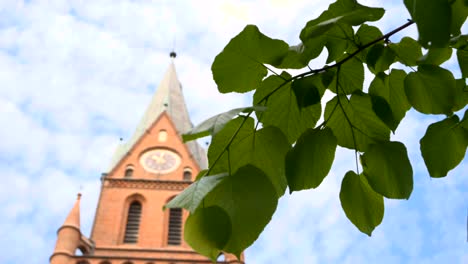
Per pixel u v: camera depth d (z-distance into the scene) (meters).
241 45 1.71
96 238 40.84
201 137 1.36
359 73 1.94
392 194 1.76
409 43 1.89
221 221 1.37
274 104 1.84
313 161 1.69
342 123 1.89
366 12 1.57
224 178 1.43
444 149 1.92
